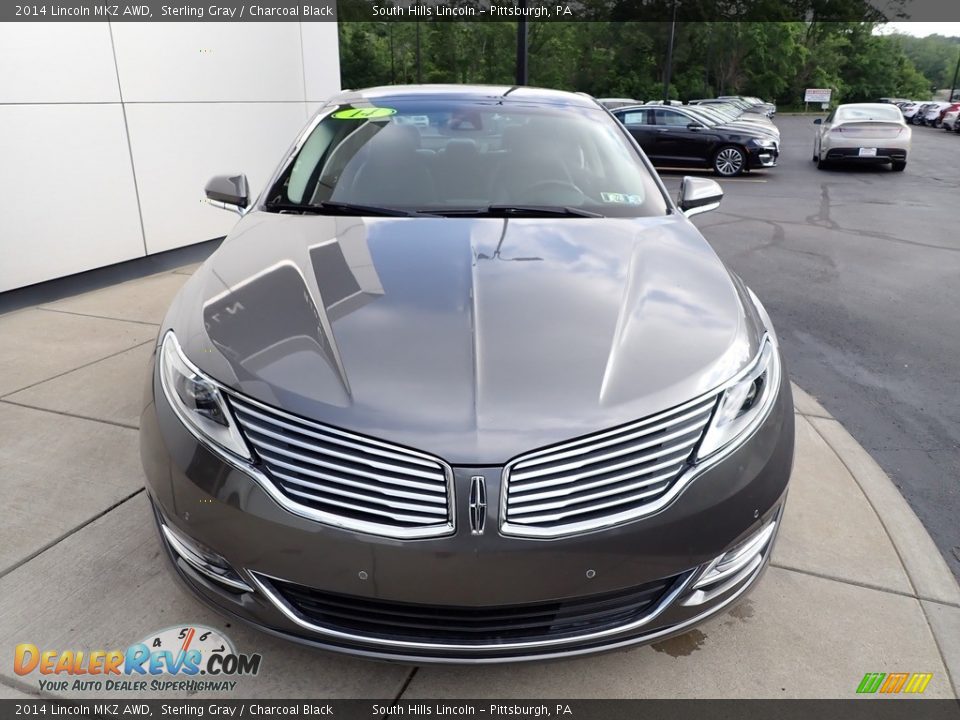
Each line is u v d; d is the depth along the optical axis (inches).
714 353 75.8
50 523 104.1
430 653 68.9
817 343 189.6
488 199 114.3
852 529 108.0
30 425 131.3
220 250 101.5
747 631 88.2
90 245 214.7
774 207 412.5
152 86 229.0
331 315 78.3
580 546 65.9
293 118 291.9
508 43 2017.7
